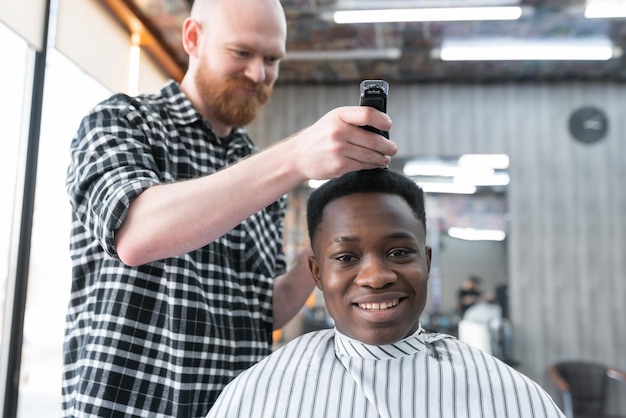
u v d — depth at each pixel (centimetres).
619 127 521
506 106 533
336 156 73
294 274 135
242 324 122
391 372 93
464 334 484
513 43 448
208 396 112
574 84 529
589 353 499
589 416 441
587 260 510
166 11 386
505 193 523
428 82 541
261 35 123
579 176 520
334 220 91
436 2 380
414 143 536
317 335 104
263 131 548
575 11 393
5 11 262
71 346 113
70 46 320
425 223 98
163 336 109
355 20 407
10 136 285
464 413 89
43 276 304
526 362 501
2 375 277
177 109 123
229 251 123
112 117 107
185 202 85
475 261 516
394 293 89
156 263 110
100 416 103
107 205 90
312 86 550
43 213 301
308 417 92
